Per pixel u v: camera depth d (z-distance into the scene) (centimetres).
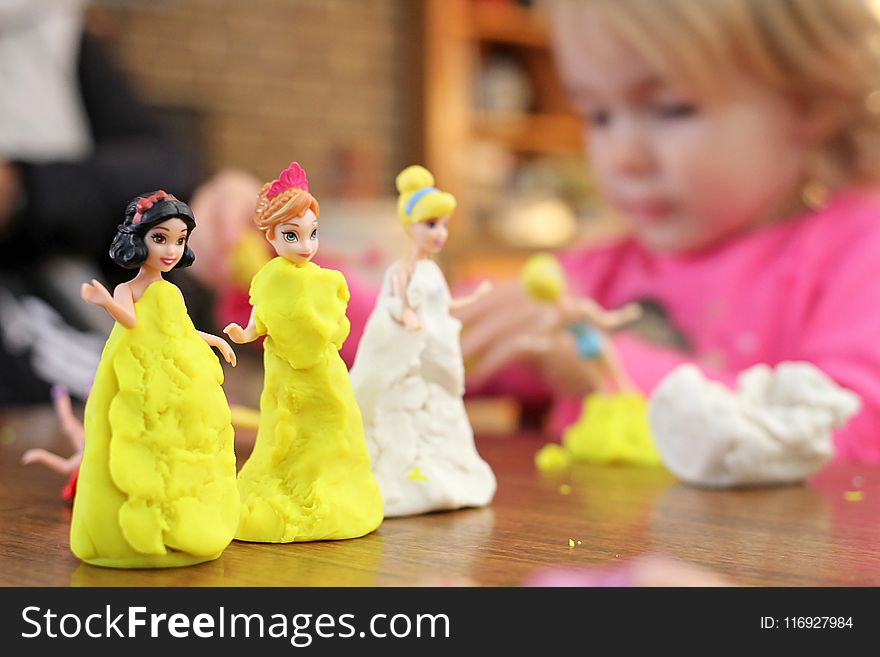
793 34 110
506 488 73
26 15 157
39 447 92
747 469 72
